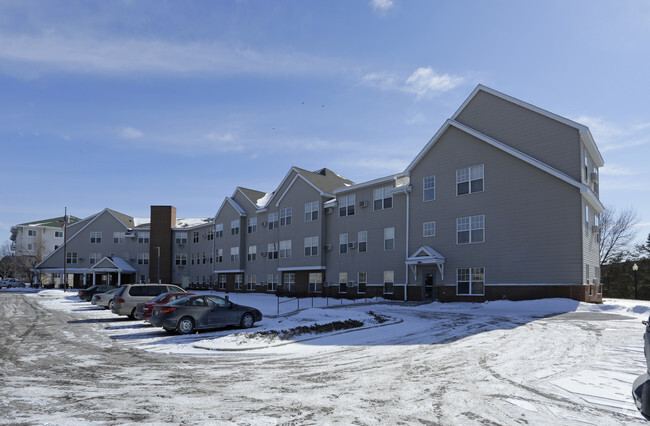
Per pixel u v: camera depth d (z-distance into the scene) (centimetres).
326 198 3944
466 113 2942
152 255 6081
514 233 2591
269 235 4594
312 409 671
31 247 8931
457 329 1538
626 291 4959
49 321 2114
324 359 1089
